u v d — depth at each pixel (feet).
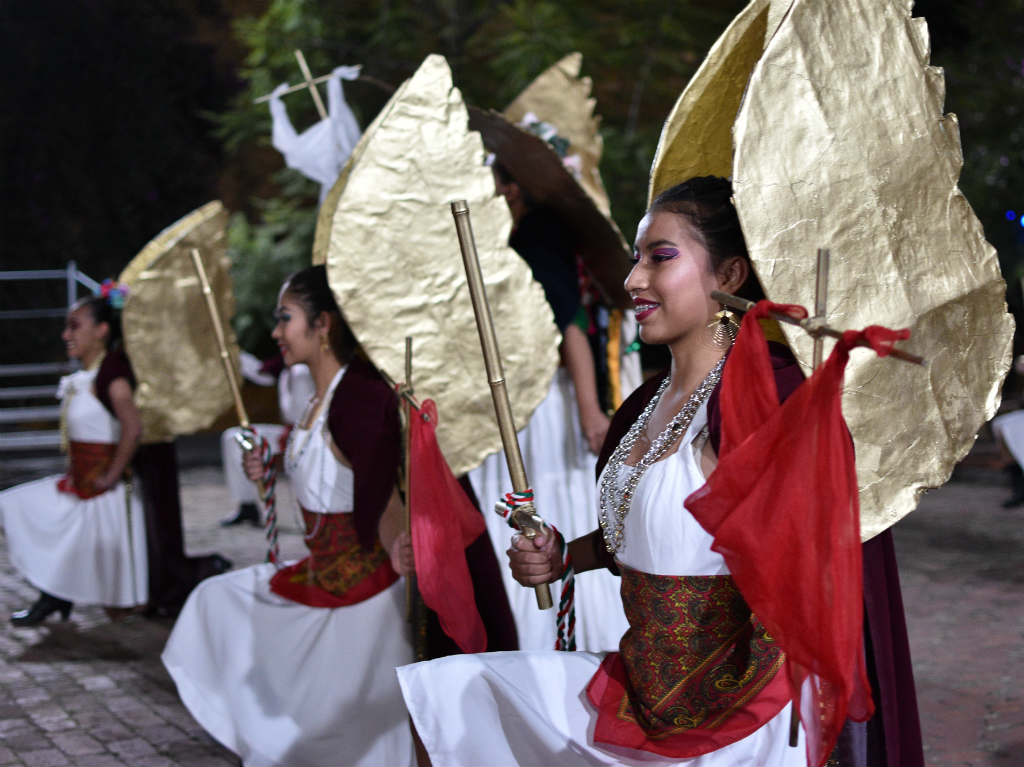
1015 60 41.09
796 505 5.39
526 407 10.23
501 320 10.20
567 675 6.71
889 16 6.75
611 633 12.51
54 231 58.39
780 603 5.38
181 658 11.21
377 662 10.49
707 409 6.29
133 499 18.72
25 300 56.90
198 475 39.17
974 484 33.24
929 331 6.73
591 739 6.39
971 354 6.82
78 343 18.60
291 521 28.73
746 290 6.70
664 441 6.41
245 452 11.54
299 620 10.75
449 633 8.82
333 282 9.76
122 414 17.83
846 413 6.66
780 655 6.22
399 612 10.51
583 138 15.88
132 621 18.84
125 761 12.12
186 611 11.34
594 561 7.51
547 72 16.01
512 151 12.14
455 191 10.07
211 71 61.72
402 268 9.94
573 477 12.69
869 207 6.63
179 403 18.49
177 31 61.16
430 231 10.00
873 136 6.66
